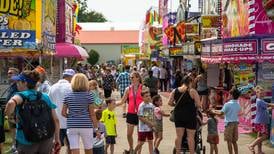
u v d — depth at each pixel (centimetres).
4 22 1800
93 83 1388
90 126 993
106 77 2641
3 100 1423
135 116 1245
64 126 1128
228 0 2083
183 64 3438
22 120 797
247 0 1778
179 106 1169
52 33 2197
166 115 1274
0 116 1016
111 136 1232
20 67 2108
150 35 4694
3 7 1797
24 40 1762
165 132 1742
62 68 3066
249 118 1783
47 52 2012
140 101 1244
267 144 1488
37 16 1827
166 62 4141
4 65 2070
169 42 3519
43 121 804
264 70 1811
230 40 1794
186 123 1162
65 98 992
